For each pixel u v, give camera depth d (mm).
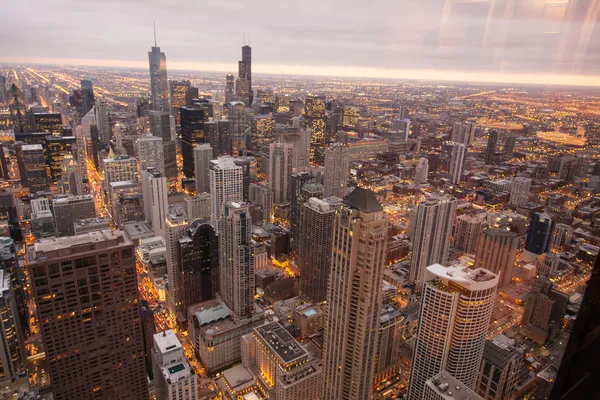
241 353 173750
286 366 140375
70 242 95188
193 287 199125
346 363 102312
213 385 166125
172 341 134625
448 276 115062
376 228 92562
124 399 107375
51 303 92812
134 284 101188
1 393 125312
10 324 131000
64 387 99375
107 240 97062
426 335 119500
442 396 95750
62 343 96000
